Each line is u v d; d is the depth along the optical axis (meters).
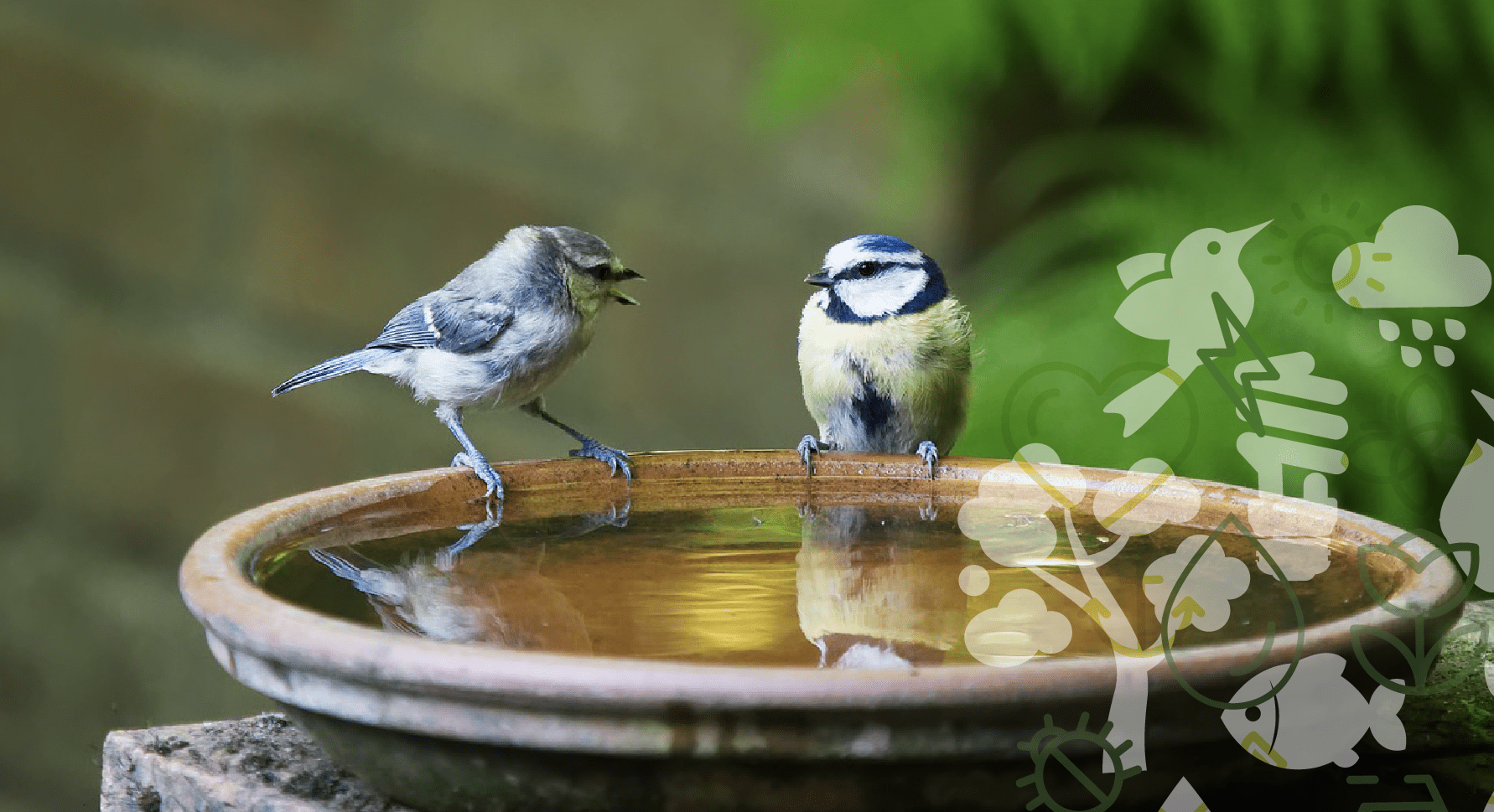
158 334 14.69
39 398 15.02
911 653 4.19
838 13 10.56
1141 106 10.99
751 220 13.75
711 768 3.57
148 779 4.73
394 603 4.59
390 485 5.71
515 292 7.63
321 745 4.07
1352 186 9.31
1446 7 9.46
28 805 14.67
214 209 14.57
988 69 10.41
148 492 14.78
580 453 7.77
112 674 14.62
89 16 14.77
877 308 8.12
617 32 13.82
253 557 4.80
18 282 15.01
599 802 3.69
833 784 3.60
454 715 3.63
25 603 14.86
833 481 6.39
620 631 4.36
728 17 13.55
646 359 14.10
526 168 14.05
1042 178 10.96
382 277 14.25
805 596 4.75
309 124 14.32
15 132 14.98
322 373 7.95
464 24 14.07
